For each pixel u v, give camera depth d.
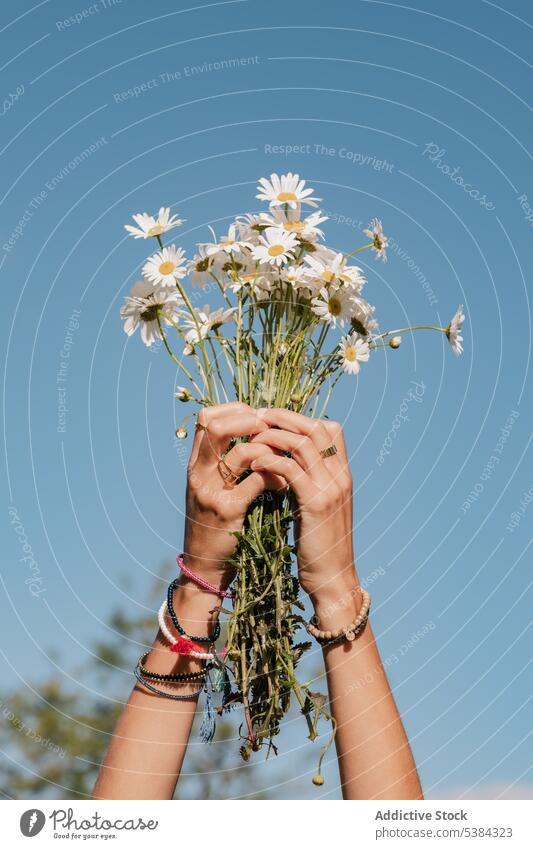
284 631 2.11
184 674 1.96
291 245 2.36
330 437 2.06
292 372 2.36
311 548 2.00
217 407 2.07
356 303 2.38
